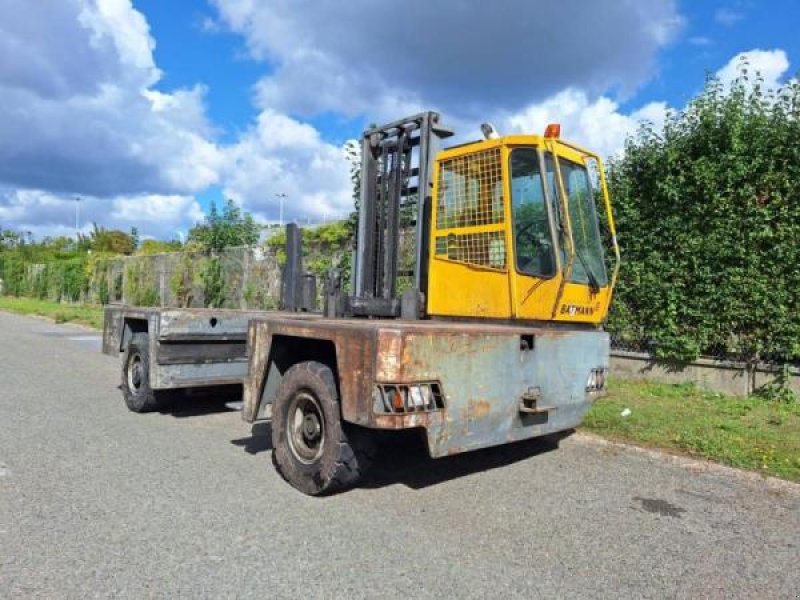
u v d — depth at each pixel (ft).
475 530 13.88
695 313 28.71
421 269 20.70
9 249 185.68
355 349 14.55
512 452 20.57
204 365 25.09
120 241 173.47
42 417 23.79
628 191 30.86
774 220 26.55
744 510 15.66
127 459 18.62
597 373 19.15
